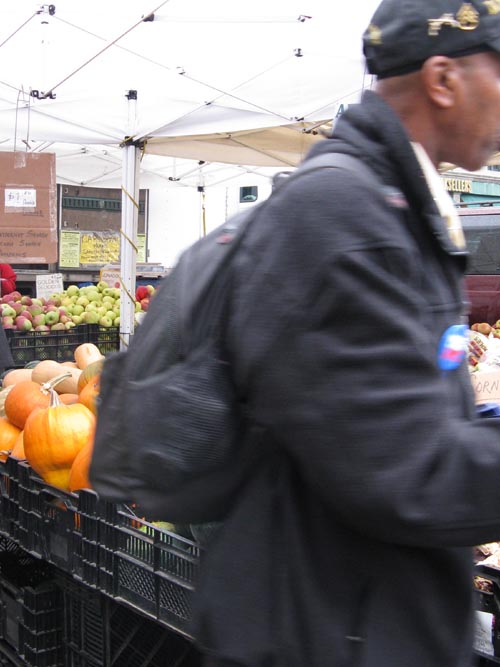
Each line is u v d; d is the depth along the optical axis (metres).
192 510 1.16
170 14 5.96
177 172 11.46
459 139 1.15
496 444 1.02
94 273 15.02
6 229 6.43
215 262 1.13
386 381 0.98
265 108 6.71
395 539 1.02
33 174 6.46
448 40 1.09
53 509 2.79
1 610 3.21
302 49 6.27
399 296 1.00
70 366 4.27
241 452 1.13
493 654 1.75
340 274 0.99
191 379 1.10
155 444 1.10
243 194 15.46
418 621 1.09
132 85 6.91
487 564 1.95
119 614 2.58
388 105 1.11
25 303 7.85
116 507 2.42
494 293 7.41
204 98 6.78
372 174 1.06
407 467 0.97
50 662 2.91
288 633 1.09
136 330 1.24
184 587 2.15
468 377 1.13
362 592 1.08
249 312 1.04
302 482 1.11
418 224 1.07
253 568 1.11
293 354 1.00
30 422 2.92
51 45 6.67
